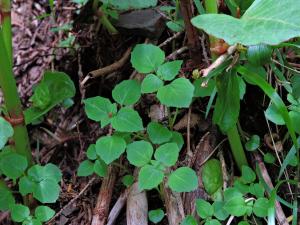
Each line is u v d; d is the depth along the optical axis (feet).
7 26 0.96
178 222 0.93
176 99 0.87
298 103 0.92
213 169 0.99
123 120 0.92
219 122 0.84
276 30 0.61
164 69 0.91
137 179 1.01
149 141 1.02
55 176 0.96
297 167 0.93
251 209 0.87
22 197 1.08
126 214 0.98
